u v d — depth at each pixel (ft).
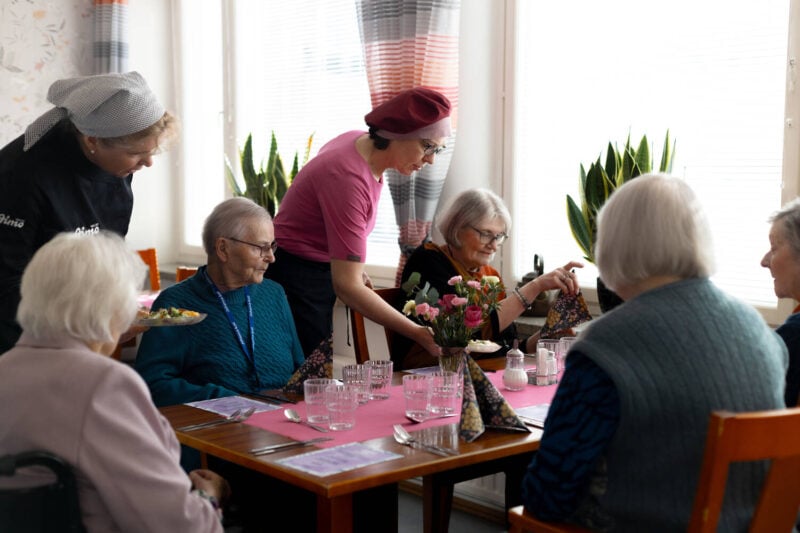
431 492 9.48
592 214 10.97
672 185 5.14
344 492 5.53
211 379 8.54
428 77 12.47
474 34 13.07
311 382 7.06
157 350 8.29
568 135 12.48
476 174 13.26
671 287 5.08
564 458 4.99
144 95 8.16
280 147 16.87
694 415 4.85
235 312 8.80
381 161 9.81
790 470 4.89
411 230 12.94
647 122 11.69
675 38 11.35
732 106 10.89
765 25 10.55
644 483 4.97
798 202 7.17
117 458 4.74
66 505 4.65
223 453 6.32
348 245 9.62
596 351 4.88
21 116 17.33
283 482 7.83
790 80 10.19
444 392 7.41
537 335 10.25
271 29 16.85
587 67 12.23
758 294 10.77
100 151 8.27
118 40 17.52
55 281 4.93
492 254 10.10
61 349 4.94
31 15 17.24
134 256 5.32
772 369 5.14
